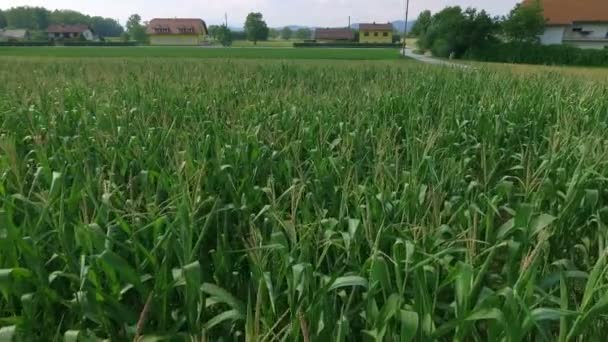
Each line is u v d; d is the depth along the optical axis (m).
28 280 3.14
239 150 5.68
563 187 5.04
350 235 3.48
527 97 10.59
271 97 10.38
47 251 3.68
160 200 4.70
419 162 5.55
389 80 14.89
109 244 3.32
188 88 12.48
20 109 8.28
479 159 7.26
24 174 5.12
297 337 2.67
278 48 89.81
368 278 3.28
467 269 2.63
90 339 2.92
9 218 3.04
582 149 5.39
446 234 4.16
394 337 2.70
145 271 3.46
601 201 5.15
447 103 9.87
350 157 6.02
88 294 3.00
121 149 5.78
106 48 81.31
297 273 2.86
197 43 120.75
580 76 18.23
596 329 2.90
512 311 2.46
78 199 3.87
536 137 8.04
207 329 3.07
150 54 58.94
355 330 3.29
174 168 4.69
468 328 2.72
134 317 3.11
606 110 9.21
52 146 5.76
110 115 7.67
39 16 170.38
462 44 61.16
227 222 4.41
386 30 127.06
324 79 16.64
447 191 5.05
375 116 8.34
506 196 5.39
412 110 9.25
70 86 12.34
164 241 3.36
